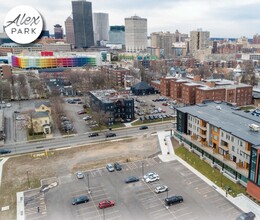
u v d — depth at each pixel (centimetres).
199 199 6556
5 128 12294
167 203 6312
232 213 5988
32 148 10119
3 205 6512
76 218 5981
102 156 9244
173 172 7969
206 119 8900
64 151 9769
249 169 6575
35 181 7638
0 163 8875
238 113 9625
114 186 7281
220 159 7769
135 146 10062
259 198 6353
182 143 9869
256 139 7081
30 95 19025
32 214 6150
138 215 6028
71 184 7438
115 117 13150
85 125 12644
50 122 12562
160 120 13300
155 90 19975
